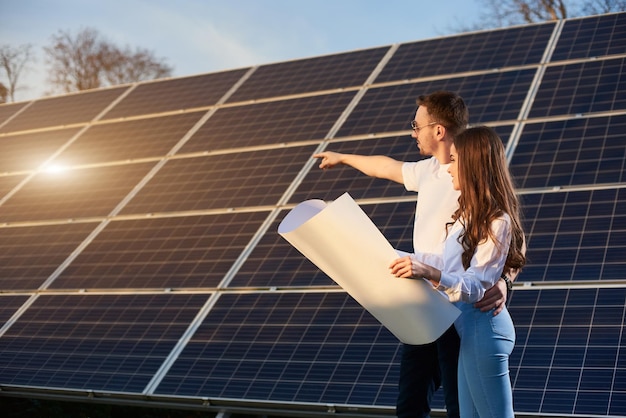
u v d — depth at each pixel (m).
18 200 15.78
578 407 8.13
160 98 18.48
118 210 14.34
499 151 5.38
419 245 5.86
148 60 46.97
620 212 10.41
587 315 9.13
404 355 6.21
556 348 8.88
